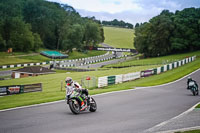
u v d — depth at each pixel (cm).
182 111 1213
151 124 913
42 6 13538
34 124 893
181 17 9938
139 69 5059
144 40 10156
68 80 1073
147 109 1257
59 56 10281
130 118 1019
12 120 966
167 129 830
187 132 781
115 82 3122
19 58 8919
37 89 2716
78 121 947
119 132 791
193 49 10169
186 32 9494
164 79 3406
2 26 10619
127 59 10281
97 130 812
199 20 9494
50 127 848
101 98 1672
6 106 1327
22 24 10750
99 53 13150
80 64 8594
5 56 8925
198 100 1641
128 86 2614
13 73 5547
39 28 12825
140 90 2209
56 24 13550
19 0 13625
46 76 4603
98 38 14525
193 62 5972
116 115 1082
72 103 1080
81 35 12400
